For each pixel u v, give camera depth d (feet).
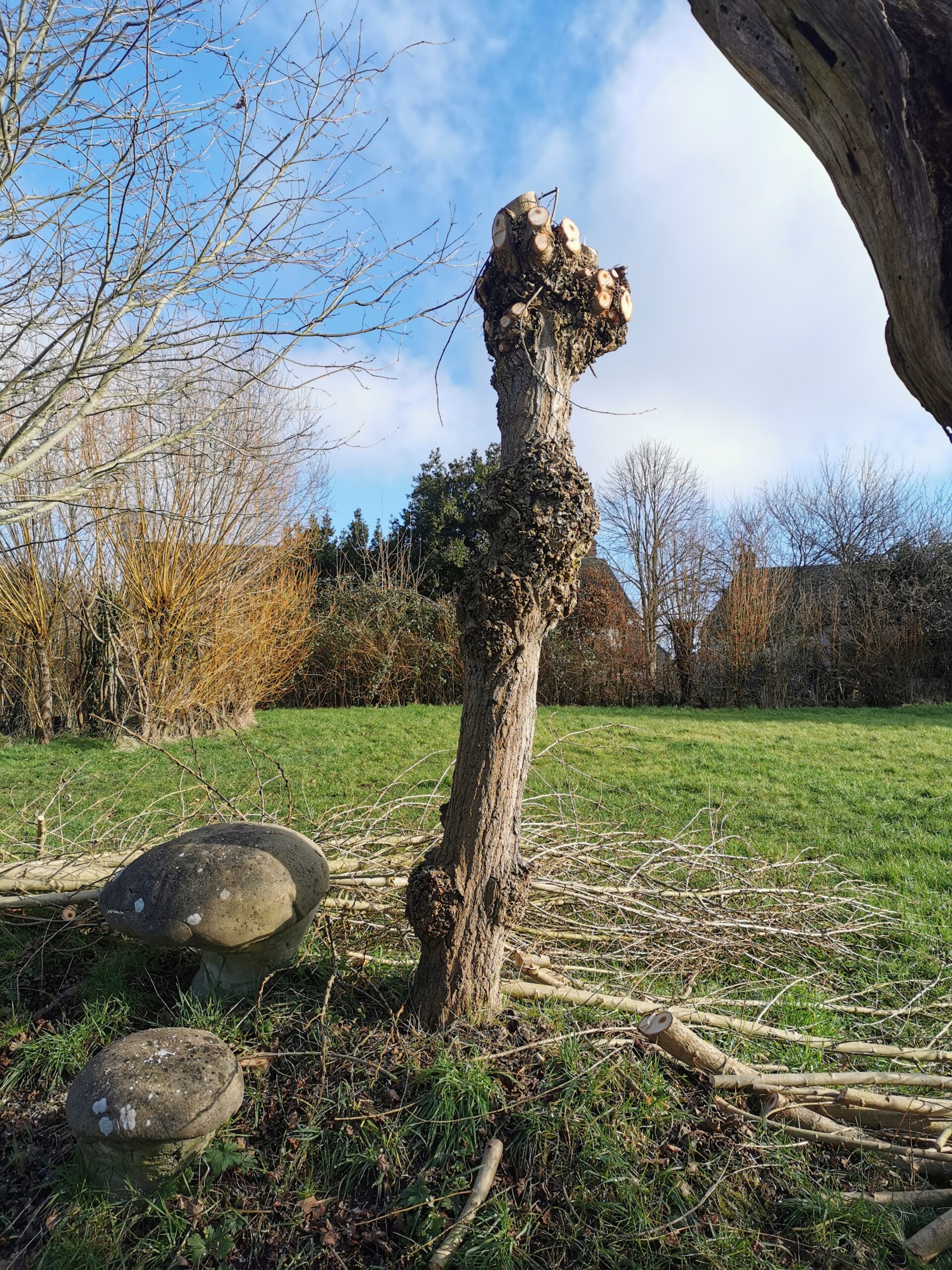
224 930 9.90
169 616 39.96
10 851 16.33
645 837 20.57
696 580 73.97
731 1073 9.52
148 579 39.40
